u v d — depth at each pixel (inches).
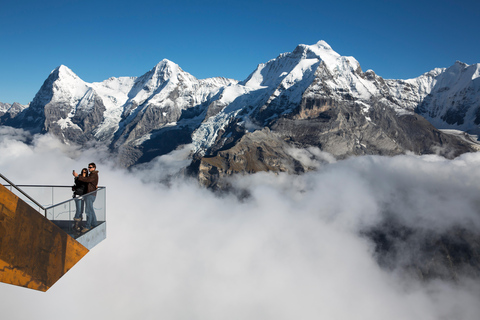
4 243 521.7
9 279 536.4
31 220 575.8
